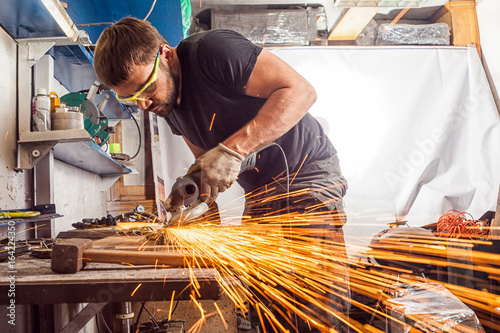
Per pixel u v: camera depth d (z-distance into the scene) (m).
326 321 1.63
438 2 3.76
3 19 1.62
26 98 1.83
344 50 3.45
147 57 1.33
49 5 1.46
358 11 3.53
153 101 1.54
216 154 1.33
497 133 3.40
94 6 2.25
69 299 0.87
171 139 3.38
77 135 1.71
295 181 1.74
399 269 1.71
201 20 3.95
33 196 1.90
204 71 1.56
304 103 1.46
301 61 3.43
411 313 1.22
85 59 2.12
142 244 1.38
